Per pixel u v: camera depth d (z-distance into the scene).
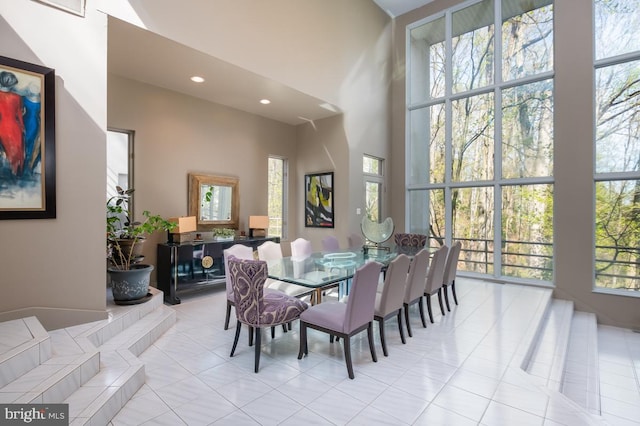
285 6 4.54
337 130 5.86
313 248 6.26
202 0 3.59
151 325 3.04
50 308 2.59
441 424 1.88
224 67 3.97
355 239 5.23
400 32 6.68
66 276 2.67
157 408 1.99
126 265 3.41
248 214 5.73
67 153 2.69
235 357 2.70
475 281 5.52
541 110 5.12
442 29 6.23
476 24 5.79
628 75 4.43
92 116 2.82
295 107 5.47
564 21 4.80
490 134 5.60
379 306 2.79
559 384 2.53
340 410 2.00
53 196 2.61
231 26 3.87
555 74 4.87
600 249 4.61
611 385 2.87
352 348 2.93
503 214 5.46
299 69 4.75
